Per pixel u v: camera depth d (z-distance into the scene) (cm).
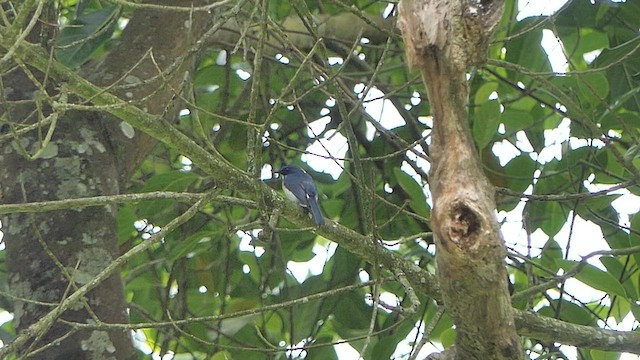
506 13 1345
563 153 1284
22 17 717
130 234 1215
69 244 1004
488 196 651
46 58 802
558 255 1334
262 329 1337
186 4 1155
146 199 846
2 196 1031
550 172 1273
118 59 1114
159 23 1141
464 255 632
